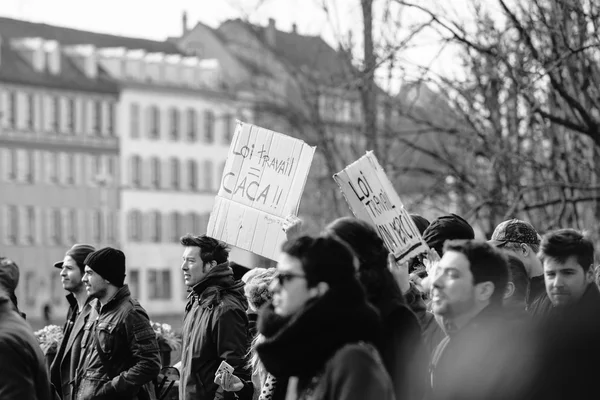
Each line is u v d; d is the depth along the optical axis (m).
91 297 11.50
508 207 18.58
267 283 10.08
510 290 7.86
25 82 90.56
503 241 9.39
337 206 24.59
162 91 96.50
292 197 9.81
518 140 18.91
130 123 95.38
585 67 17.41
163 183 96.94
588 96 17.41
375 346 6.36
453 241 7.19
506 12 16.39
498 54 16.80
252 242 9.91
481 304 7.11
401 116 20.94
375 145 21.50
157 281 96.81
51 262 91.88
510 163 18.69
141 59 96.06
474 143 19.08
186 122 97.62
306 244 6.37
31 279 91.06
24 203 90.69
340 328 6.27
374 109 21.59
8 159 90.25
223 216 10.01
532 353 7.02
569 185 17.47
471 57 18.16
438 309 7.12
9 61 90.56
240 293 11.21
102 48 97.25
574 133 18.77
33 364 8.52
